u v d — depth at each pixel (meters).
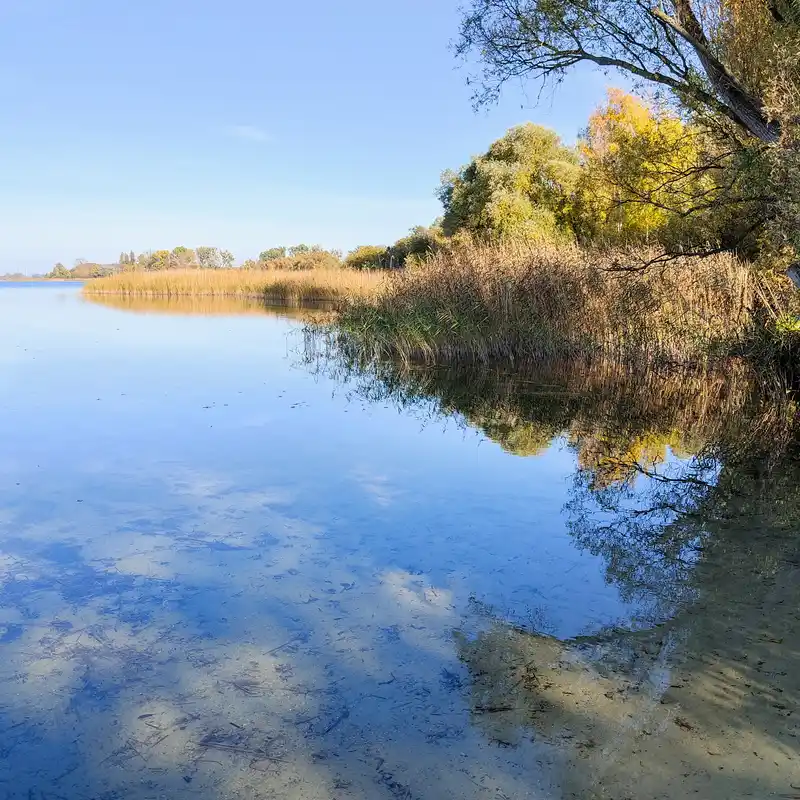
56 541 3.82
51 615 3.00
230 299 33.78
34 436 6.25
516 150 20.94
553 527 4.05
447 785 1.94
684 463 5.45
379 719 2.26
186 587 3.26
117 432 6.44
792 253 6.09
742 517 4.18
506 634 2.80
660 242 10.49
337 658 2.63
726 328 9.27
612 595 3.16
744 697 2.34
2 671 2.56
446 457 5.64
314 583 3.30
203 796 1.93
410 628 2.86
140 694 2.42
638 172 7.31
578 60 6.49
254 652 2.69
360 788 1.94
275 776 2.00
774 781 1.94
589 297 10.98
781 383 7.93
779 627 2.82
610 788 1.92
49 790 1.96
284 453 5.72
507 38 6.52
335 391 8.89
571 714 2.26
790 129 5.16
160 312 24.09
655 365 9.95
